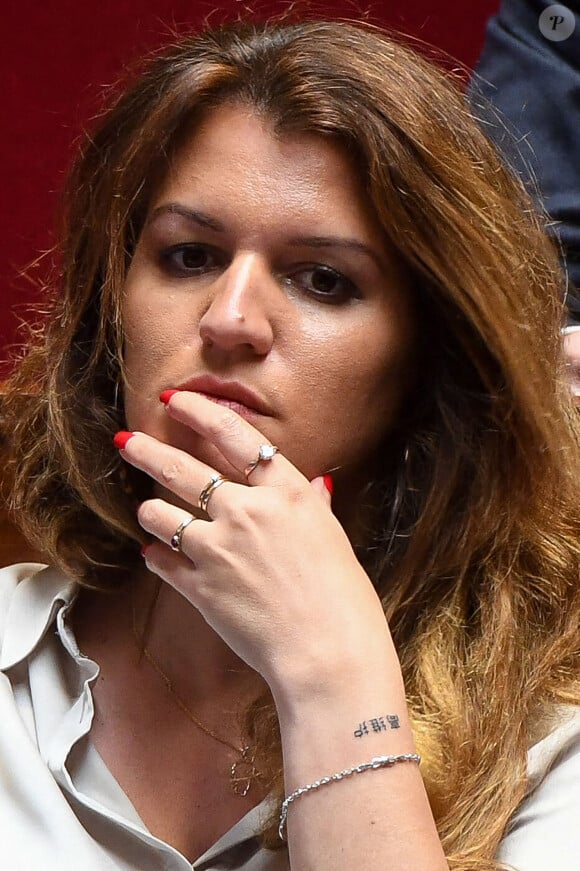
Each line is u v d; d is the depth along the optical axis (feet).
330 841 7.77
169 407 9.18
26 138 21.85
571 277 15.70
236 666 10.41
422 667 10.32
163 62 10.37
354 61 9.59
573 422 11.37
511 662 10.32
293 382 9.39
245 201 9.28
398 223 9.45
